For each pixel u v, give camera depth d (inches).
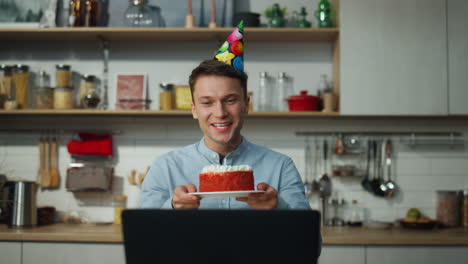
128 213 30.6
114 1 129.0
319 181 128.6
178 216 30.5
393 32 118.6
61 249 106.5
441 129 130.0
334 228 121.2
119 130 131.3
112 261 105.8
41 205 130.0
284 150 129.8
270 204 44.6
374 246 105.2
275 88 129.6
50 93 125.0
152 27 121.6
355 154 129.6
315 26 132.0
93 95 125.0
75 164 130.3
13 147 131.4
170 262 30.8
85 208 129.8
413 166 129.7
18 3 128.3
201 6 128.0
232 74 48.9
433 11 118.6
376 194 127.8
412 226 118.8
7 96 124.3
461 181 129.1
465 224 124.8
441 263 104.7
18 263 106.3
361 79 118.1
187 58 132.0
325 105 121.1
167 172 56.5
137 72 131.7
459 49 118.4
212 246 30.6
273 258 30.7
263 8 132.3
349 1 119.3
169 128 131.1
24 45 132.6
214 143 54.7
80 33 122.9
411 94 117.7
